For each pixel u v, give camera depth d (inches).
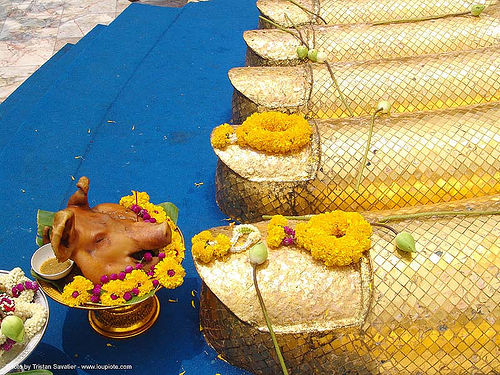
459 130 71.9
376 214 64.3
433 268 54.6
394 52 97.0
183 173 89.5
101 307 55.1
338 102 84.3
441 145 70.7
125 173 89.3
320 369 56.5
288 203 72.2
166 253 59.8
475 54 88.7
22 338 53.3
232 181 73.8
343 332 53.9
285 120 73.6
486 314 52.5
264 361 57.8
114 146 95.0
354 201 70.8
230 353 60.0
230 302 55.6
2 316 54.9
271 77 86.4
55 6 168.9
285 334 54.4
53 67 127.1
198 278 72.0
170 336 65.1
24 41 150.7
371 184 70.0
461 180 70.1
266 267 56.6
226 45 127.1
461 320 52.7
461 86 84.4
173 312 67.8
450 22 99.9
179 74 115.4
